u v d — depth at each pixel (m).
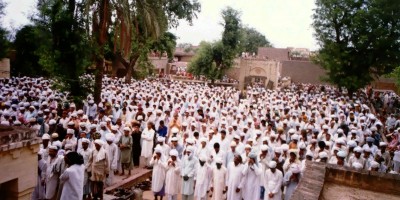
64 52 16.48
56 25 16.33
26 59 33.69
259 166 9.79
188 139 10.88
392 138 16.48
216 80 41.81
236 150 11.35
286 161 9.66
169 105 19.30
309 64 54.41
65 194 7.50
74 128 12.01
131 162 12.16
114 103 19.12
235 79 48.41
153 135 13.11
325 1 33.84
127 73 32.59
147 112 16.23
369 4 32.81
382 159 10.89
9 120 13.22
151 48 32.66
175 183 9.87
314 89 41.97
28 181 5.93
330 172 6.25
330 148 11.95
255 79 43.50
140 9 17.11
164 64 52.53
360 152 10.69
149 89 27.20
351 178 6.12
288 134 14.66
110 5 16.64
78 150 9.92
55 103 17.20
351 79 33.28
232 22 39.91
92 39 16.77
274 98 26.80
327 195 5.74
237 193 9.55
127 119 17.03
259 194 9.58
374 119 18.52
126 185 11.19
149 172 12.75
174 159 9.83
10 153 5.46
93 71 18.34
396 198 5.75
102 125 11.82
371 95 38.66
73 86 16.88
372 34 32.34
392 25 32.69
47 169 8.55
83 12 16.52
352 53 34.03
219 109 20.97
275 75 42.91
